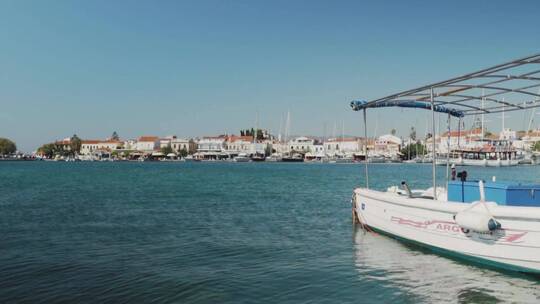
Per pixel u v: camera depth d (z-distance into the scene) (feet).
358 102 53.11
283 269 38.58
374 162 505.25
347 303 30.14
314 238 53.01
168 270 38.09
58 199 102.58
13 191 125.90
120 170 305.32
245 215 74.90
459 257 39.37
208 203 94.63
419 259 41.11
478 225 34.81
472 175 215.51
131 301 30.42
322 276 36.45
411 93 43.42
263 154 584.81
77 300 30.58
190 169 330.95
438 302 30.30
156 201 98.73
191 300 30.63
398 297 31.30
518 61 30.04
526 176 210.79
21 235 54.95
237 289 32.99
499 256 35.47
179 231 58.29
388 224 49.06
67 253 44.78
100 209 83.10
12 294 31.76
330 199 104.42
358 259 41.86
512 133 354.74
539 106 43.86
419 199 43.62
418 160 482.28
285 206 89.10
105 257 43.01
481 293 31.86
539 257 33.17
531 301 30.35
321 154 568.41
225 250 46.42
